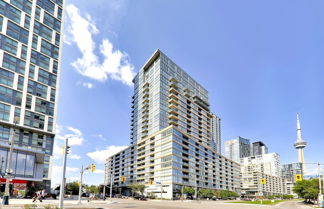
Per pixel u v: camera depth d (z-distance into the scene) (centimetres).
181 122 12525
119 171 15150
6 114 5622
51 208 2014
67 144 2466
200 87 15775
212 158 13950
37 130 6122
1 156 4491
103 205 3791
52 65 6850
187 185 10769
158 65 12719
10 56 5947
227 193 12469
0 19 5912
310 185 7556
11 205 2669
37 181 5303
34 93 6262
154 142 11575
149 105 12925
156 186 10588
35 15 6719
